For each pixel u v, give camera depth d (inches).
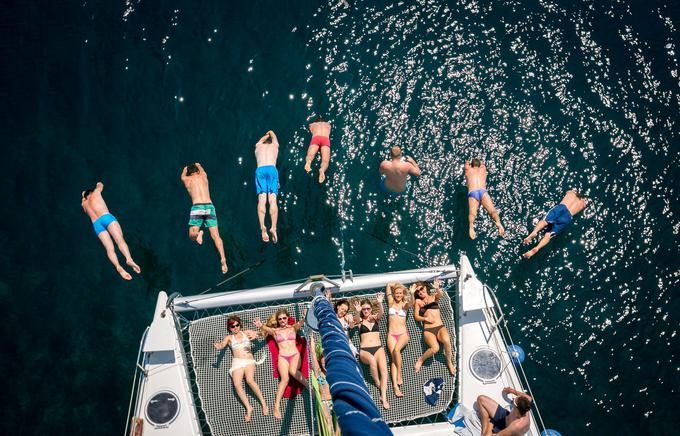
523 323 510.3
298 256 527.5
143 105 578.6
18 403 482.6
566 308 513.0
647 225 534.0
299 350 452.1
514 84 579.5
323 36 597.9
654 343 499.2
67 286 521.0
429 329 461.1
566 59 589.9
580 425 478.3
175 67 588.4
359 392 175.8
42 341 503.2
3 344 500.4
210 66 588.7
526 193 545.0
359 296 478.0
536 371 495.5
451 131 561.9
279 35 600.1
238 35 600.7
